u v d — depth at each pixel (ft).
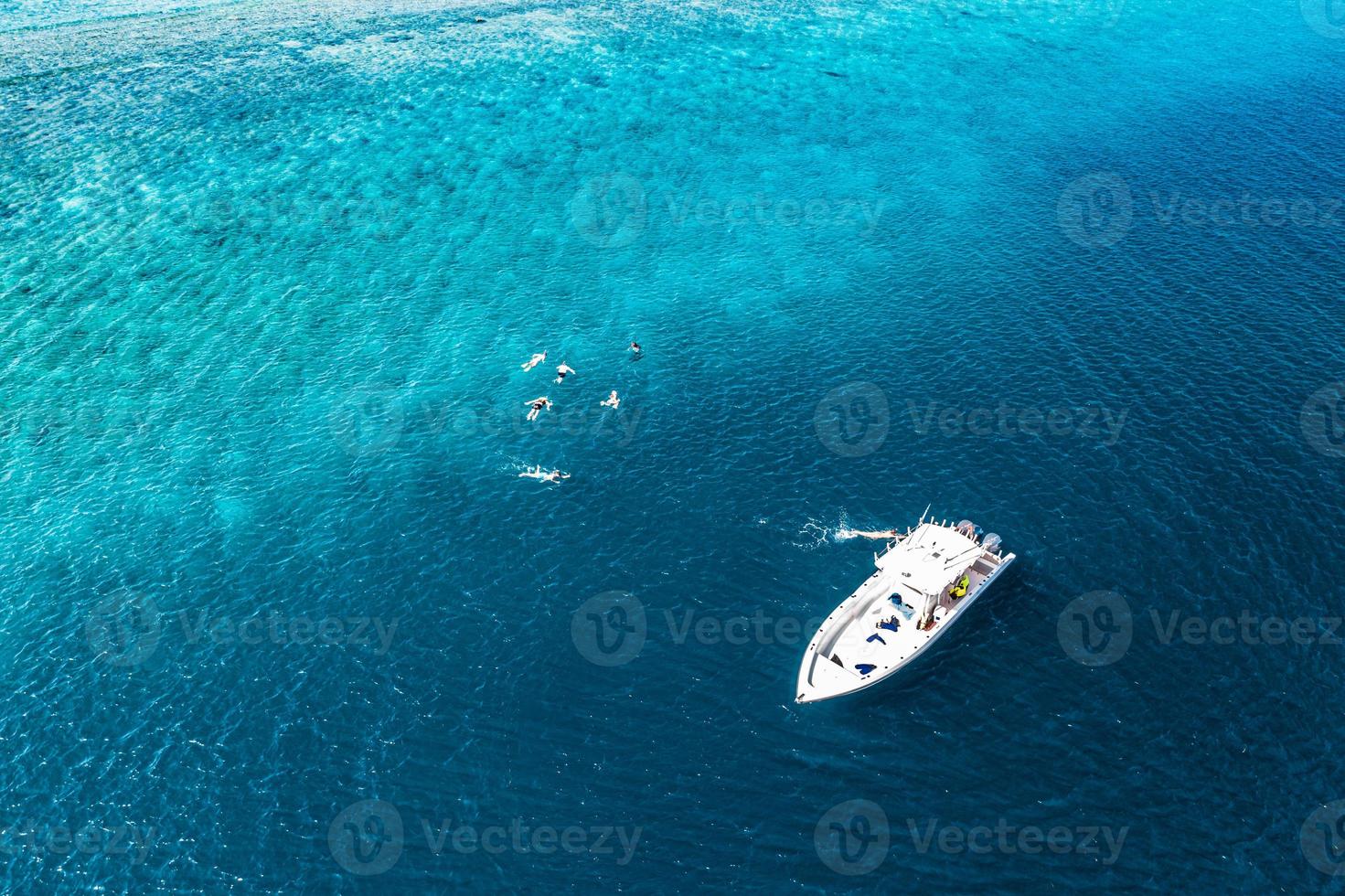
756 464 258.78
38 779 189.06
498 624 216.74
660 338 311.27
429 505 249.34
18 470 263.70
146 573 232.53
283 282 344.28
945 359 297.74
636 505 247.29
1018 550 228.84
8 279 343.26
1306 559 224.74
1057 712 193.47
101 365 304.09
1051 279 337.52
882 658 199.00
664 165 424.46
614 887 168.76
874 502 244.83
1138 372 288.10
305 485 256.73
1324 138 436.76
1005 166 422.00
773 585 223.10
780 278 343.26
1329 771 182.29
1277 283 329.72
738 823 177.37
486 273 348.18
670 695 199.00
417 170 418.51
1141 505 240.53
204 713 199.93
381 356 306.14
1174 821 175.52
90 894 171.22
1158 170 413.18
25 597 226.99
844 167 422.82
